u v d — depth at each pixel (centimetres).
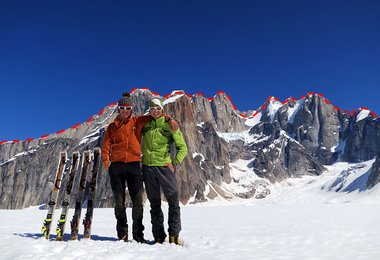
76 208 355
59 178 365
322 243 373
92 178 368
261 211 1316
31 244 306
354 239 404
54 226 558
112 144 372
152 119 370
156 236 357
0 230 476
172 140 371
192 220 834
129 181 367
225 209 1644
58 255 277
